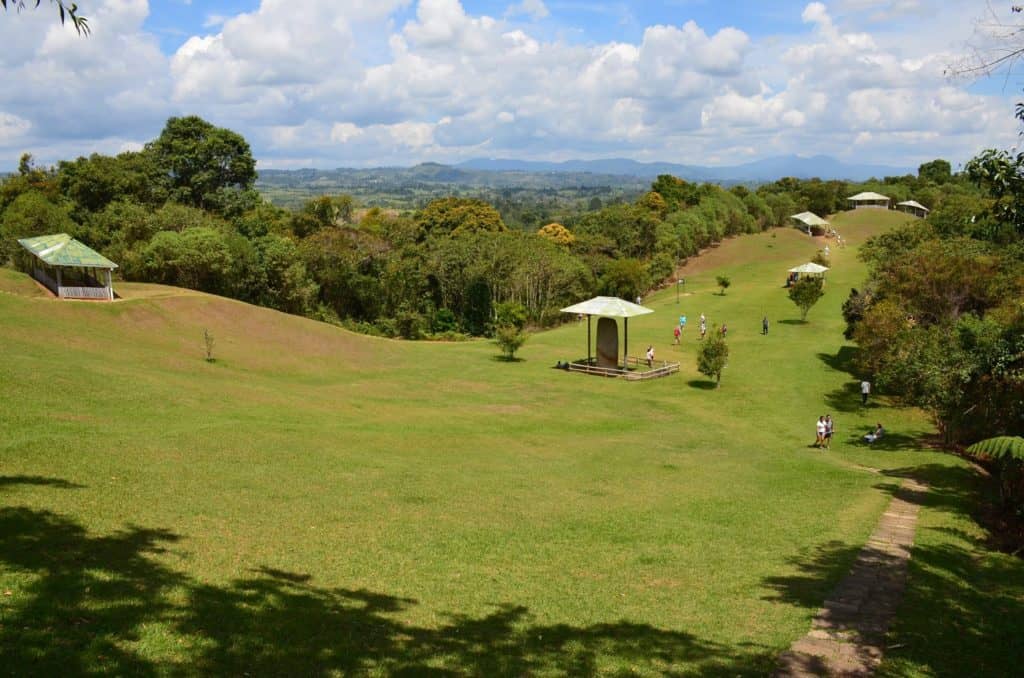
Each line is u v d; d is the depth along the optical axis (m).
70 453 19.44
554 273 86.75
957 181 157.25
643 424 37.56
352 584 13.26
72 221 70.12
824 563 16.47
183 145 93.00
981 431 32.53
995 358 30.33
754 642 11.52
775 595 14.09
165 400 28.31
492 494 21.89
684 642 11.48
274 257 72.56
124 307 45.00
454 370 50.16
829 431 34.19
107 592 10.88
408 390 42.53
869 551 17.28
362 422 31.55
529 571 15.12
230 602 11.32
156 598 10.97
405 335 80.19
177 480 18.77
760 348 58.09
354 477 21.86
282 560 14.07
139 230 69.69
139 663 8.88
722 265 114.19
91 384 28.19
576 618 12.50
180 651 9.38
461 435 31.34
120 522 14.71
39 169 86.19
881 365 40.81
